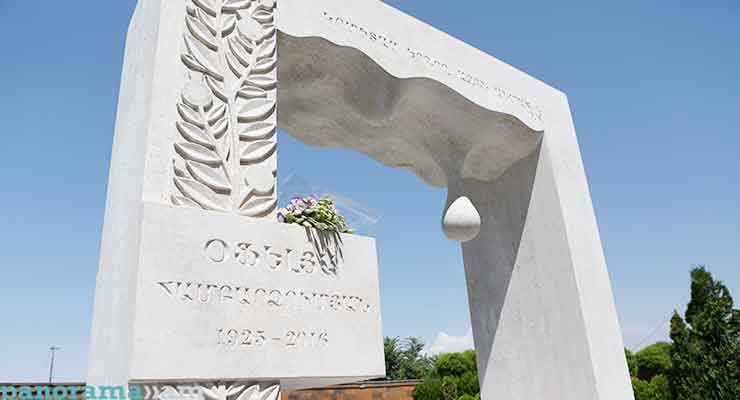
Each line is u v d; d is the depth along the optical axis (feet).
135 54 13.61
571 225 19.03
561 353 17.97
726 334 33.27
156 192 9.45
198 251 8.98
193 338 8.39
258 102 11.80
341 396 51.34
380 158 21.25
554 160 20.02
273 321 9.37
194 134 10.40
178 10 11.51
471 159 21.44
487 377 20.44
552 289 18.80
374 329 10.62
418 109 18.78
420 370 92.48
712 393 32.81
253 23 12.75
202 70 11.26
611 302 18.56
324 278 10.36
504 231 21.33
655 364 69.51
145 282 8.21
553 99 21.54
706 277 35.68
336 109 18.04
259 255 9.68
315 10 14.92
